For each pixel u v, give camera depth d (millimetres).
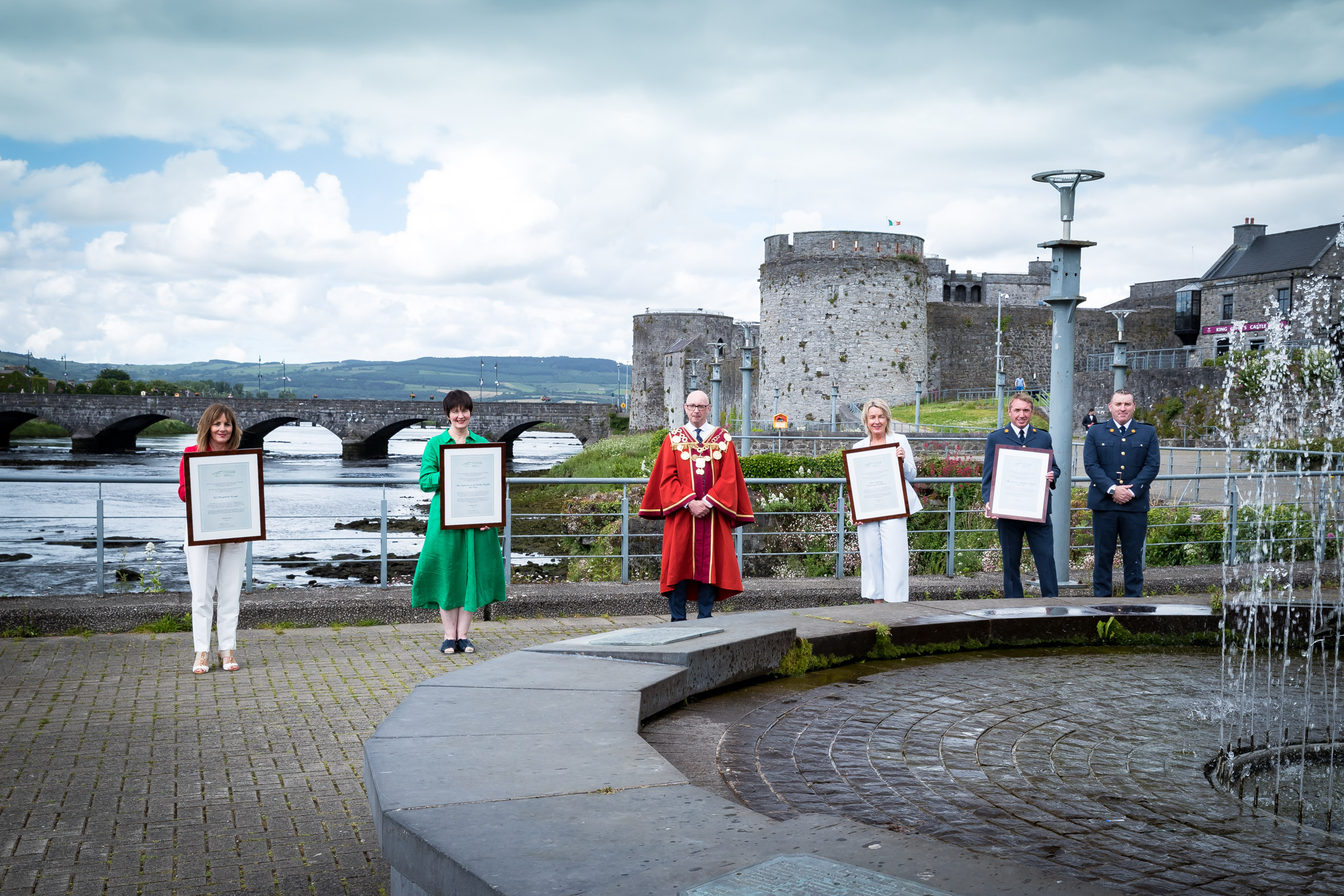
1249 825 3545
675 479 7797
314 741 5156
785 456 19016
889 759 4234
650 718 4773
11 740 5121
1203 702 5305
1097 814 3613
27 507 32000
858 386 58500
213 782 4578
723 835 2783
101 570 8562
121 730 5309
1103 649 6660
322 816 4207
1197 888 2959
